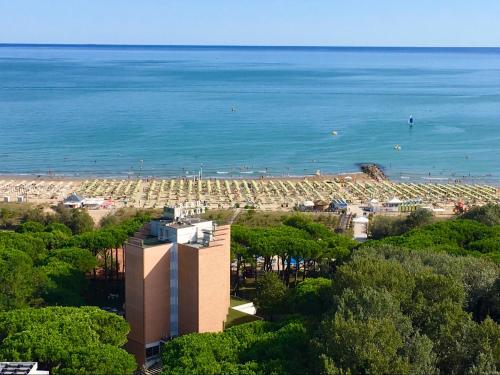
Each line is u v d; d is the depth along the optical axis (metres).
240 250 120.69
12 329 83.31
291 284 123.69
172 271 96.81
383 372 66.88
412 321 80.94
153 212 178.75
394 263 93.94
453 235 131.62
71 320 84.06
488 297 91.38
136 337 96.50
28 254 120.31
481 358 67.75
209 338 82.94
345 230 166.00
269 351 78.81
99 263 126.31
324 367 68.50
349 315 75.44
